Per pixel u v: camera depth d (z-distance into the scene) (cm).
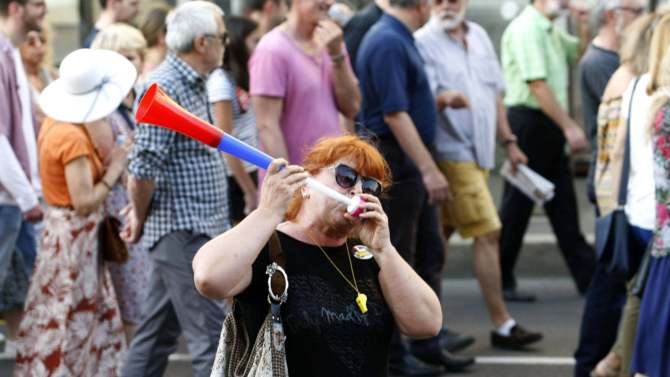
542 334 1911
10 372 1697
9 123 1586
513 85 2134
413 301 841
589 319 1521
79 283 1382
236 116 1688
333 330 822
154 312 1359
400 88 1602
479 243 1802
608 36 1769
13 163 1548
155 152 1283
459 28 1783
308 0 1487
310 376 820
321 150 846
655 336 1280
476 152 1762
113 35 1541
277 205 802
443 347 1780
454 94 1717
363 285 841
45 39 1747
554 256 2428
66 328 1375
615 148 1386
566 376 1678
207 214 1323
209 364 1311
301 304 820
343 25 1897
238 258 793
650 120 1282
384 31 1616
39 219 1573
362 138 891
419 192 1620
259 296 822
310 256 834
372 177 839
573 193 2186
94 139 1376
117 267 1509
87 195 1362
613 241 1388
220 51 1325
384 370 852
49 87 1369
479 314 2094
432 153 1677
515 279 2272
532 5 2119
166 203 1316
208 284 795
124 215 1488
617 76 1457
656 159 1278
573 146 2077
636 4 1742
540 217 2725
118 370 1427
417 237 1708
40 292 1389
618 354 1475
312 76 1501
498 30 2805
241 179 1602
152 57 1708
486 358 1777
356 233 841
